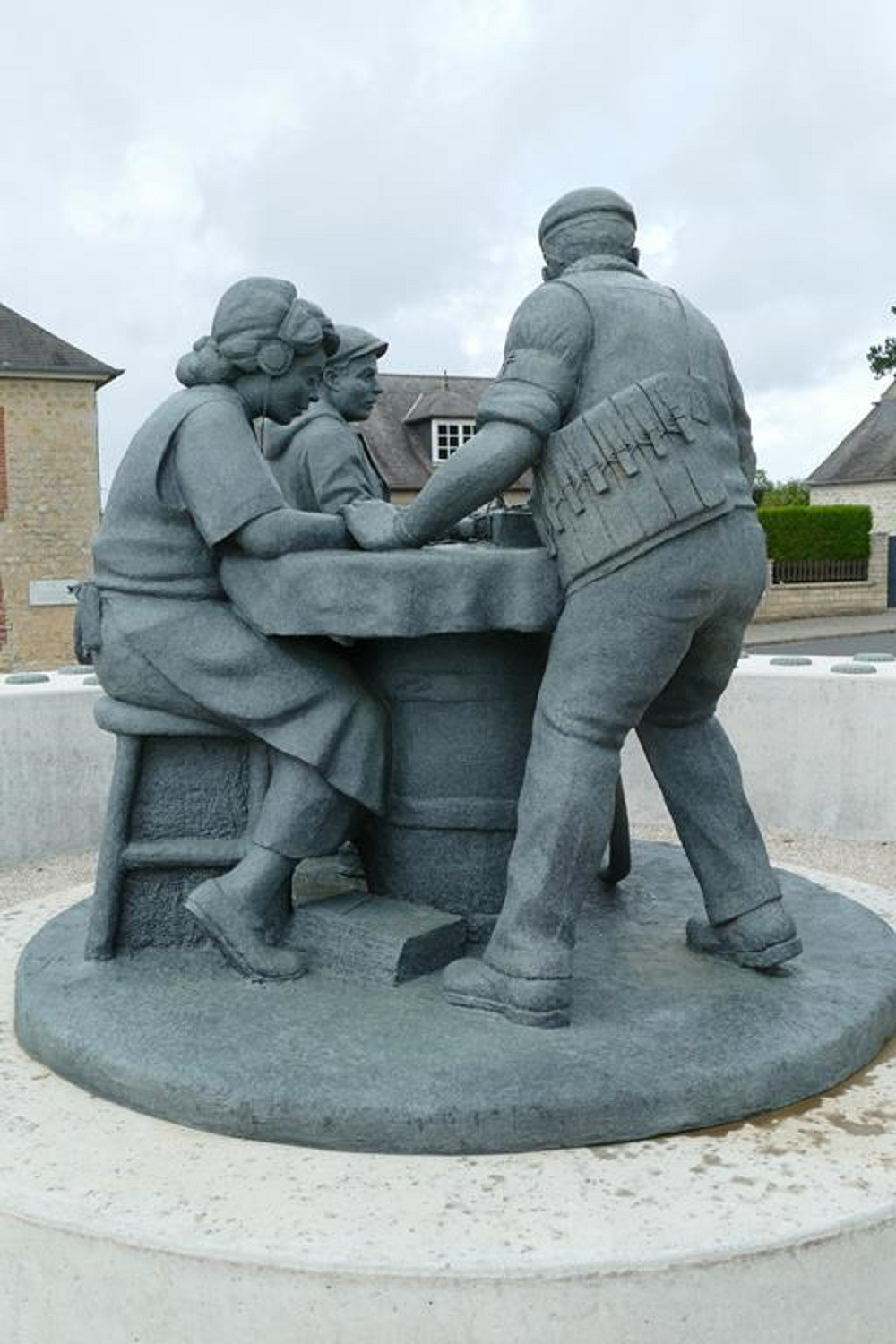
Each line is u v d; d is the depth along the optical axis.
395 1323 1.68
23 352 20.05
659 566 2.22
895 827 5.26
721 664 2.49
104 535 2.61
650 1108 2.02
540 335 2.30
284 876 2.55
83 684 5.61
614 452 2.21
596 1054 2.13
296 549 2.46
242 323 2.52
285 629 2.45
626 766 5.76
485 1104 1.97
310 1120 1.99
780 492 44.53
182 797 2.67
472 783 2.62
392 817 2.66
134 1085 2.12
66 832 5.45
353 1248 1.71
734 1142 2.02
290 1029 2.25
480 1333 1.67
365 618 2.36
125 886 2.66
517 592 2.34
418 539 2.40
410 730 2.63
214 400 2.53
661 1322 1.70
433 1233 1.75
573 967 2.58
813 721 5.39
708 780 2.60
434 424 26.23
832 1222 1.77
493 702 2.60
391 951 2.44
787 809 5.48
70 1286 1.80
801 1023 2.28
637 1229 1.75
